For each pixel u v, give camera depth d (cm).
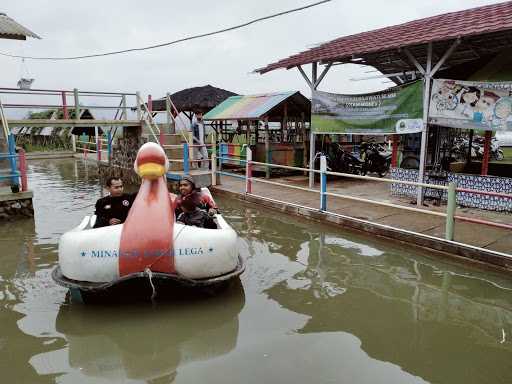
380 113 956
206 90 1950
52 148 2850
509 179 820
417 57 1034
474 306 491
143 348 400
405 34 912
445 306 490
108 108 1468
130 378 353
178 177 1245
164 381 348
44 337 420
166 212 474
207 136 1734
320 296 513
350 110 1021
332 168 1344
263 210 1000
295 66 1110
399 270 602
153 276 439
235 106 1572
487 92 777
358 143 1639
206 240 467
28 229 841
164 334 425
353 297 512
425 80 857
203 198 630
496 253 582
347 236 770
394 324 446
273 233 795
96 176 1714
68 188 1375
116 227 467
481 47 923
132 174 1520
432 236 670
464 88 805
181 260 455
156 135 1458
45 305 489
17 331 431
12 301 501
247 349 395
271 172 1426
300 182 1286
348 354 387
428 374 358
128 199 576
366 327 439
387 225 747
